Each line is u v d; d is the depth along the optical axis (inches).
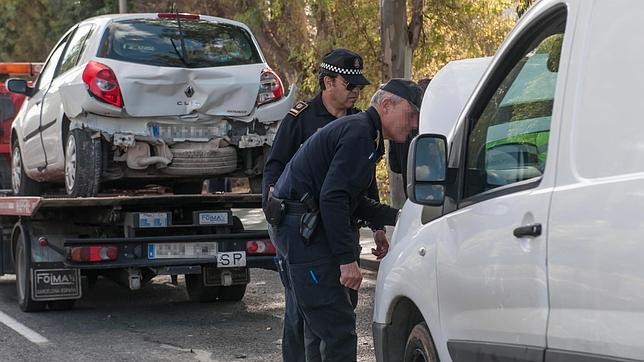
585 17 159.3
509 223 174.1
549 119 169.5
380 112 227.0
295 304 245.1
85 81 419.8
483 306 183.3
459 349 193.5
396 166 305.6
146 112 423.8
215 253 418.3
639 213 138.3
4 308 457.4
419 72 791.1
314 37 976.9
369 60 811.4
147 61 428.5
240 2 1032.2
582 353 151.2
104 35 432.8
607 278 144.3
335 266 228.2
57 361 342.6
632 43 146.8
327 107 270.8
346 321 230.5
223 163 440.5
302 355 259.8
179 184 510.3
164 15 443.2
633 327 139.2
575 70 159.5
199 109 429.4
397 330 235.1
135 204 411.8
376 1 796.0
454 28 756.6
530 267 165.5
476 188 194.4
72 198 410.6
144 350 360.2
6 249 473.4
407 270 221.1
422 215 220.4
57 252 434.6
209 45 442.0
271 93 445.1
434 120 230.1
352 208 231.9
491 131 191.6
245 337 384.2
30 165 510.3
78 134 424.8
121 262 406.6
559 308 157.1
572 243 153.2
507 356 173.8
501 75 193.2
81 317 430.9
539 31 179.2
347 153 222.2
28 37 1489.9
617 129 147.2
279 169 271.6
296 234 229.1
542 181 166.1
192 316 432.5
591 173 151.8
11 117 684.1
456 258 194.5
